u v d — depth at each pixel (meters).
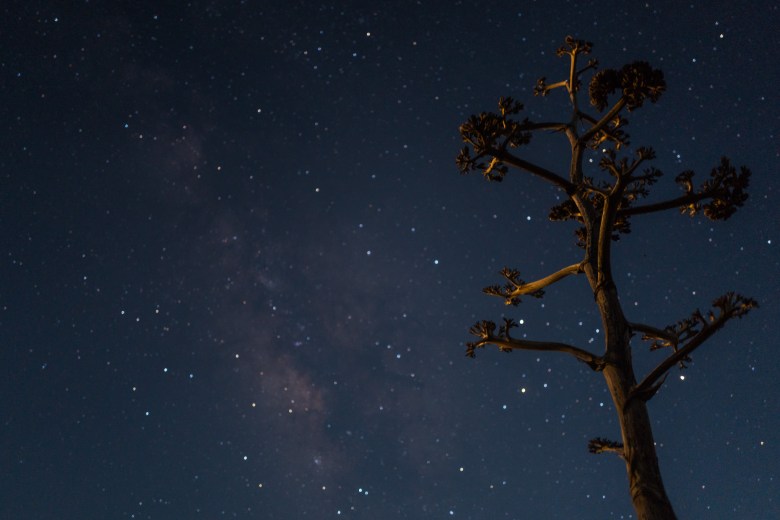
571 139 5.02
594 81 4.73
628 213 4.89
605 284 4.48
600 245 4.50
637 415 4.00
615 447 4.18
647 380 4.04
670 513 3.71
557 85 5.32
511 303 5.05
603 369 4.26
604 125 4.77
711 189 4.73
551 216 5.40
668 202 4.81
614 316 4.37
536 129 5.02
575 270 4.74
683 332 4.50
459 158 4.58
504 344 4.47
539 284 4.95
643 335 4.61
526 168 4.70
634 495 3.81
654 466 3.87
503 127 4.48
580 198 4.80
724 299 3.90
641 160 4.32
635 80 4.38
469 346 4.54
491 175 4.79
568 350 4.40
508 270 5.11
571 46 5.25
